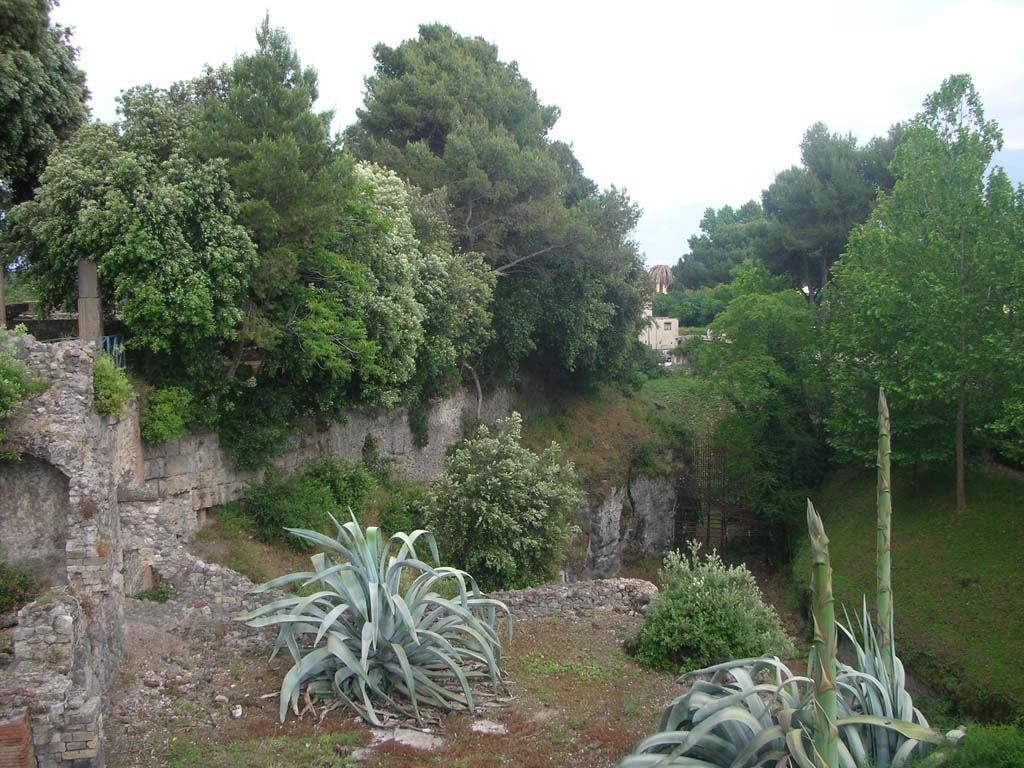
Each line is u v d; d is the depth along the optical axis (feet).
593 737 34.81
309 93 63.98
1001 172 87.56
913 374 88.84
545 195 109.91
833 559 96.22
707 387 125.80
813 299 152.25
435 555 39.86
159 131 57.57
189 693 36.27
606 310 120.67
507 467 69.26
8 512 35.22
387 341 71.72
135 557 44.16
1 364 35.19
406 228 80.33
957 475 92.63
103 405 44.55
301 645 41.24
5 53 60.08
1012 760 23.27
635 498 128.98
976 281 86.84
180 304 53.11
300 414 73.51
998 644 70.38
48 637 29.76
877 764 24.88
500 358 113.91
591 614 52.44
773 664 27.73
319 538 37.11
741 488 125.70
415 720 35.12
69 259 53.62
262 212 57.11
